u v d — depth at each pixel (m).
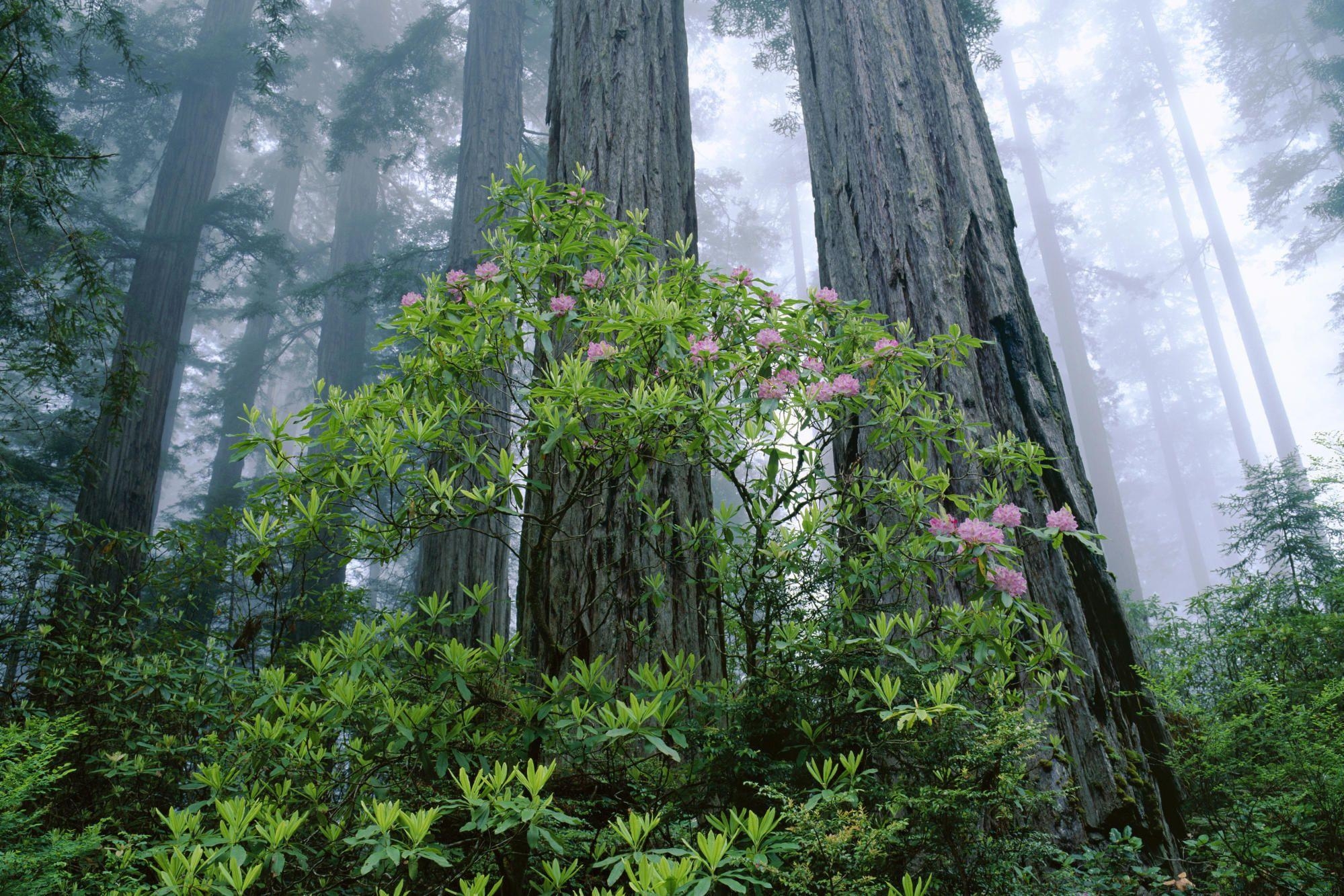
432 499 2.55
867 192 4.78
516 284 2.94
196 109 14.17
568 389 2.43
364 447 2.44
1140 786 3.30
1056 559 3.69
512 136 11.31
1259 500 7.11
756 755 2.39
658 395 2.49
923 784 2.40
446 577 7.81
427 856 1.67
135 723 3.38
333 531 2.59
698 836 1.60
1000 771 2.38
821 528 2.82
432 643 2.41
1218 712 3.61
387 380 2.77
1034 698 3.26
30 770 2.31
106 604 4.24
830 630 2.58
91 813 3.07
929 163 4.73
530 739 2.19
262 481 2.50
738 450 2.74
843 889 1.91
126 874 2.21
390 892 2.19
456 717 2.30
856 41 5.17
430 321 2.67
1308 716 3.09
